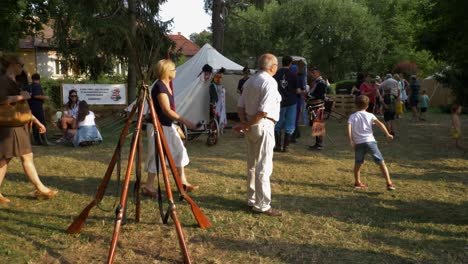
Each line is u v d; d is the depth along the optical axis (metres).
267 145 4.94
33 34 18.58
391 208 5.44
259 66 4.96
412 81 15.90
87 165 7.75
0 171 5.27
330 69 43.03
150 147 5.61
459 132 9.95
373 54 42.34
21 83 6.78
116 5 16.91
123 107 15.05
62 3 17.38
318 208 5.39
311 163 8.06
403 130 13.02
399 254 4.04
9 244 4.15
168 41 17.72
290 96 8.94
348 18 41.25
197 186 6.27
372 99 13.91
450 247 4.21
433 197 5.91
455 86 19.70
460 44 13.93
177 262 3.85
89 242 4.25
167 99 5.22
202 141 10.54
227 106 15.06
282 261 3.88
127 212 5.11
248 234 4.48
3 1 14.95
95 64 18.28
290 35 42.88
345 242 4.32
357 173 6.38
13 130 5.26
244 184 6.51
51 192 5.66
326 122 14.84
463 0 12.88
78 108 10.03
